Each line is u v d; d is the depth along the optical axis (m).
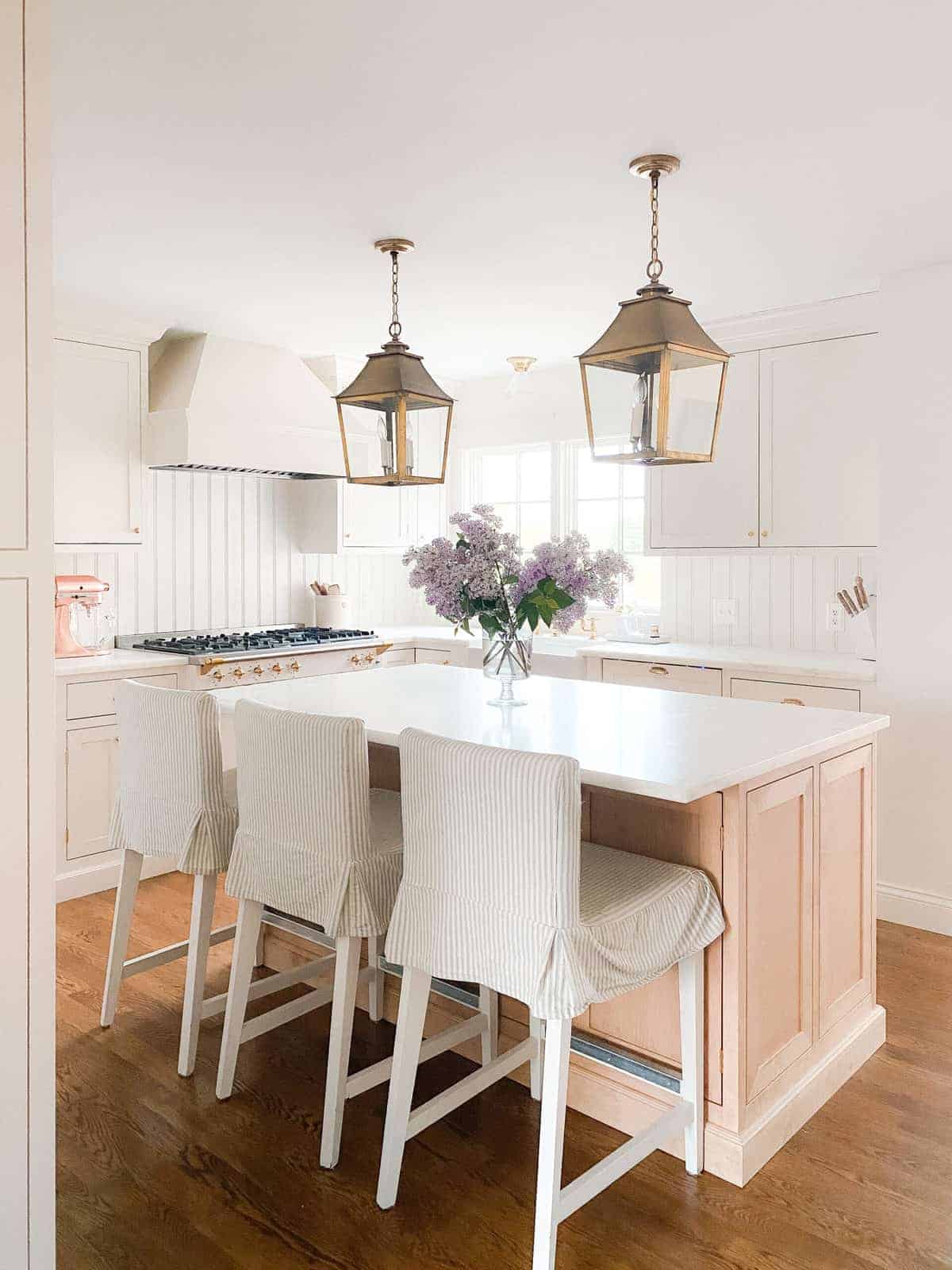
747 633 4.60
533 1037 2.37
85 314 3.96
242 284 3.63
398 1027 2.00
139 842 2.66
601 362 2.51
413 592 6.11
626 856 2.22
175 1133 2.25
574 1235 1.91
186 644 4.44
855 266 3.43
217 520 4.96
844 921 2.54
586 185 2.67
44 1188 1.49
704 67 2.03
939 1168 2.13
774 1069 2.24
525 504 5.73
